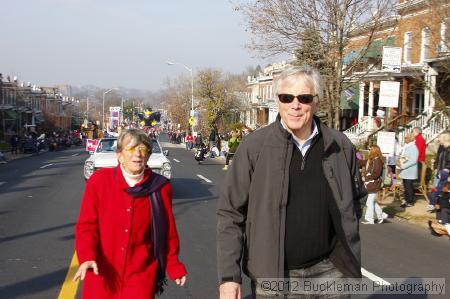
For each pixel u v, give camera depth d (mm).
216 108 57531
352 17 17688
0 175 23172
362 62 19984
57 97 103500
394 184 14727
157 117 45219
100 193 3889
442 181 12273
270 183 3271
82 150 54594
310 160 3346
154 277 3941
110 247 3838
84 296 3873
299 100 3326
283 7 17922
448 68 17547
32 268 7277
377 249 9016
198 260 7836
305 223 3271
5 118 61031
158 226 3930
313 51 18281
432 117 22922
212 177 21547
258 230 3281
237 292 3264
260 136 3391
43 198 14891
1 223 10844
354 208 3457
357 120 35156
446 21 15562
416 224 11664
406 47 23656
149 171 4082
